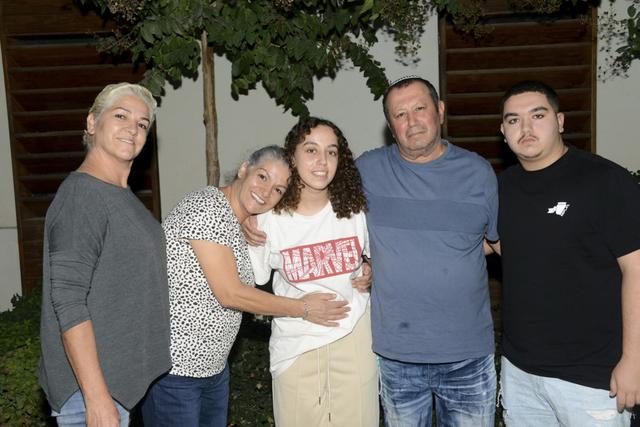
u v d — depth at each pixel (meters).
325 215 3.28
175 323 3.06
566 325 3.09
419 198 3.34
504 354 3.34
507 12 5.93
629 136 6.14
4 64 6.16
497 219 3.33
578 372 3.09
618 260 3.00
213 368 3.18
